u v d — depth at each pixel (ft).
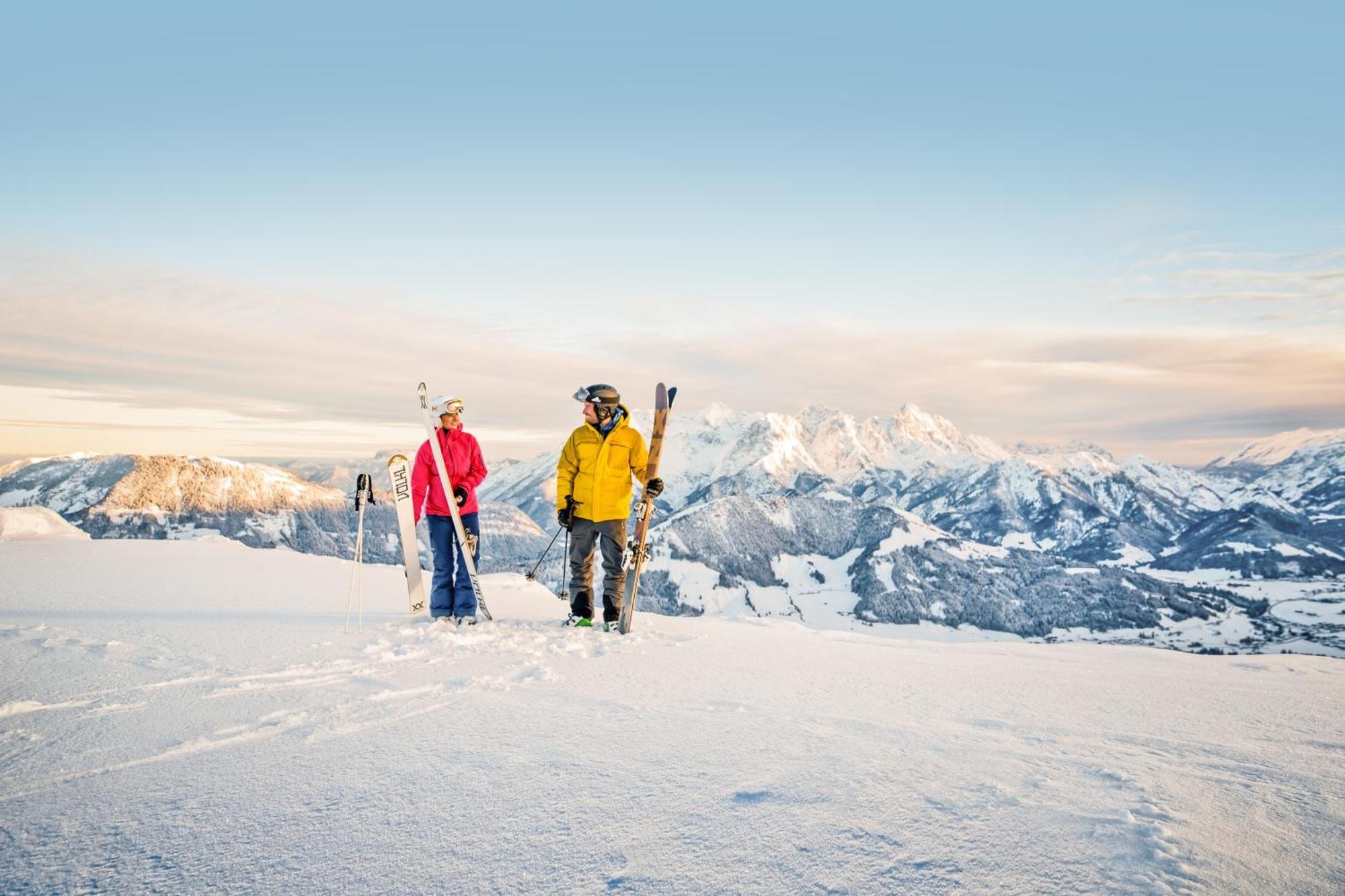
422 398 23.02
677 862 6.44
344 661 15.39
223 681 13.32
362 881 6.09
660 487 21.49
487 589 30.48
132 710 11.29
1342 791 8.27
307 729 10.47
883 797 7.90
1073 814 7.43
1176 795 8.05
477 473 23.90
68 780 8.32
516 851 6.64
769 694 13.11
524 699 12.39
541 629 21.01
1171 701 13.30
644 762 9.07
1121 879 6.08
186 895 5.82
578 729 10.58
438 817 7.37
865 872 6.25
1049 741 10.36
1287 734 10.99
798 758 9.25
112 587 27.81
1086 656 19.12
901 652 19.24
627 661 16.25
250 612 23.27
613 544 21.98
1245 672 16.87
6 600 23.75
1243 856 6.50
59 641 16.51
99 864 6.32
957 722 11.39
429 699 12.29
